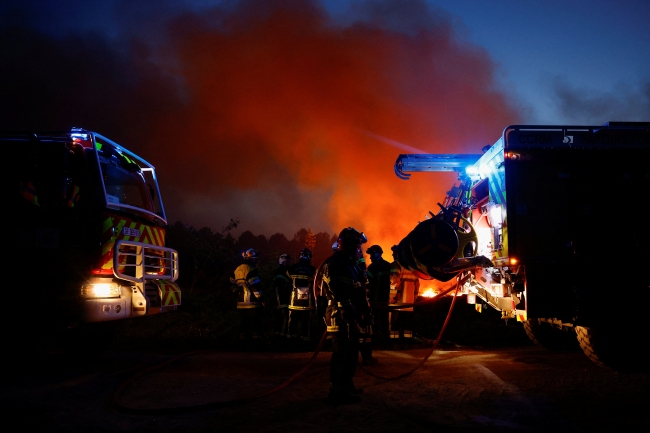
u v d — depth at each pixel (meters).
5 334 6.16
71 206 6.33
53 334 7.42
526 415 4.36
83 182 6.32
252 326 9.20
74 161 6.38
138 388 5.42
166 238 8.03
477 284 7.68
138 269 6.73
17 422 4.18
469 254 6.84
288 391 5.34
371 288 8.05
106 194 6.38
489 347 9.02
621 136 5.95
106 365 6.86
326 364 7.01
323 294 5.10
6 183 6.28
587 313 5.70
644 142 5.96
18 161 6.31
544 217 5.83
